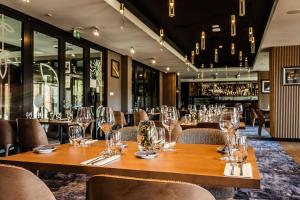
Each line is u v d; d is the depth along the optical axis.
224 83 18.97
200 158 1.65
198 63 14.17
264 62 12.02
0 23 5.34
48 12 5.49
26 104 5.70
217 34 8.57
